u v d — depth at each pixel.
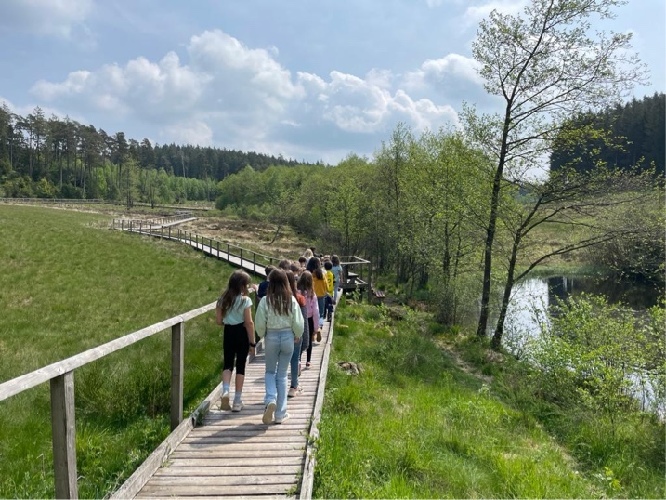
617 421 8.99
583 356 10.22
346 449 5.67
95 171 101.94
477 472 5.89
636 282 32.38
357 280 23.45
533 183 16.45
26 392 7.10
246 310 6.12
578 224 15.99
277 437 5.54
